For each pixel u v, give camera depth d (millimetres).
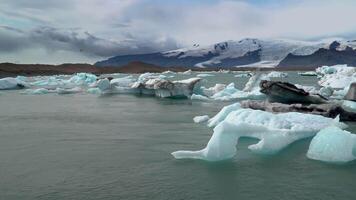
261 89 25469
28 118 21656
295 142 13938
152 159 12008
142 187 9477
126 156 12414
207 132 16422
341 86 48156
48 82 61656
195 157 11875
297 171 10688
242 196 8898
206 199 8734
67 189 9352
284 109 20500
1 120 20828
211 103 29734
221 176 10281
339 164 11312
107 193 9086
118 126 18438
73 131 17125
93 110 25547
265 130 13047
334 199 8711
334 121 16234
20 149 13547
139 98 35219
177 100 32781
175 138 15172
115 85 44906
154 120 20359
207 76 106750
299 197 8836
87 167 11195
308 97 24859
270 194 9016
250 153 12562
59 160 11992
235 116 16156
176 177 10211
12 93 42469
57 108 26938
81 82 63156
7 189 9367
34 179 10117
